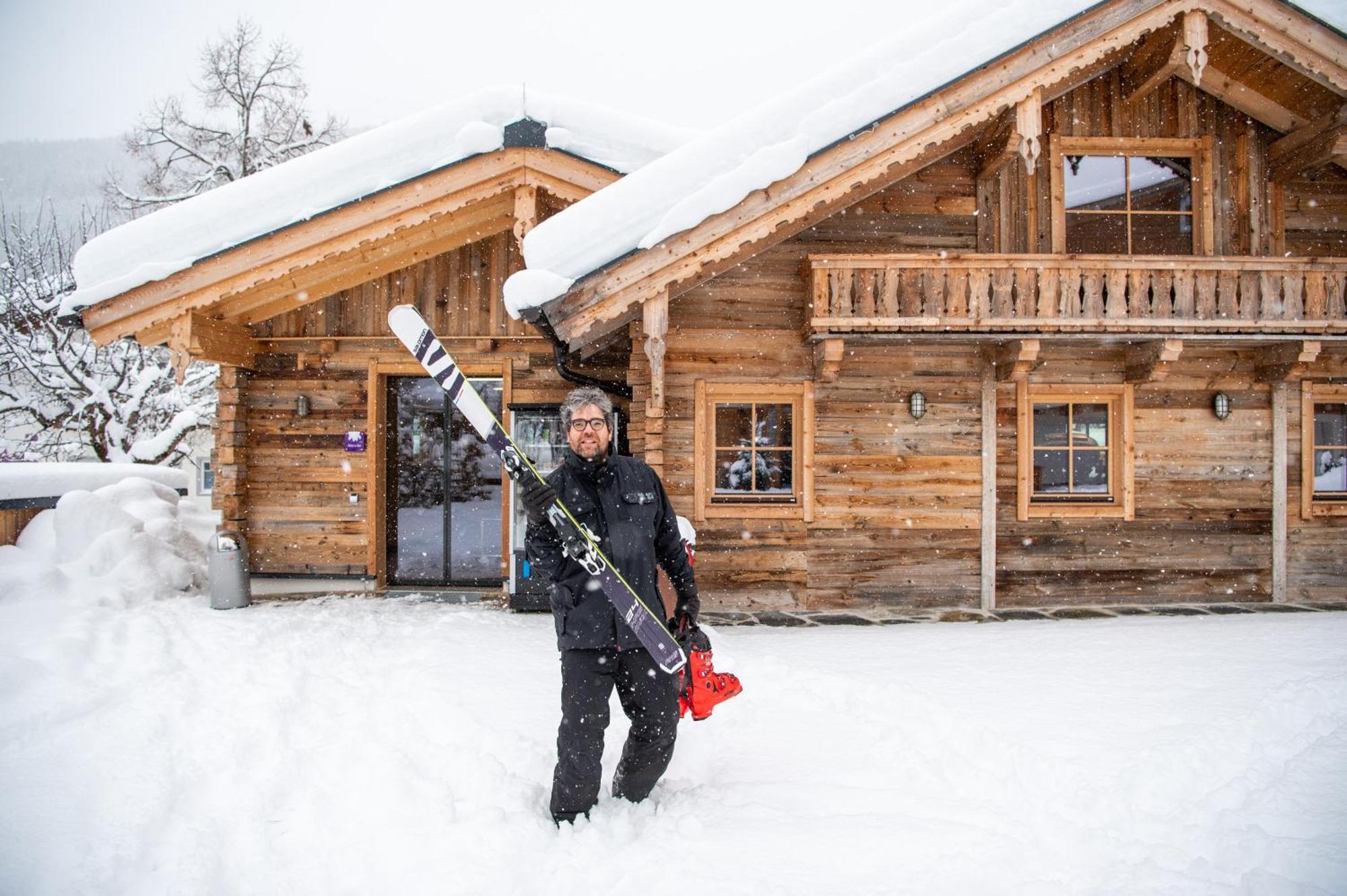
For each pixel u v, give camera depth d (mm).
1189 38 6555
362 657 5191
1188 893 2408
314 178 7191
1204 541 7727
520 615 6961
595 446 2998
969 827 2807
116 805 2979
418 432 8773
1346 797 3018
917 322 6863
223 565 7027
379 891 2488
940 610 7375
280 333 8406
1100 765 3369
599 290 6207
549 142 7250
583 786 2812
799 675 4715
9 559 7297
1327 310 7137
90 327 7008
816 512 7449
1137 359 7547
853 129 6289
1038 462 7785
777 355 7434
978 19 6465
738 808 2953
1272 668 4797
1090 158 7777
